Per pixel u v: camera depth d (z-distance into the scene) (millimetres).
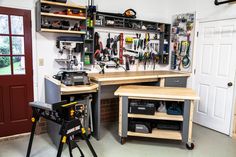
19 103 3125
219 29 3520
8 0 2857
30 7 3027
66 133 2090
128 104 2895
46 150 2734
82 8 3178
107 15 3551
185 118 2730
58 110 2084
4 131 3053
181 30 4195
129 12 3779
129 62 4066
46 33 3189
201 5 3801
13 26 2943
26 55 3090
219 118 3568
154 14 4309
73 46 3207
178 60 4301
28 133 3240
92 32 3432
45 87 3254
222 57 3492
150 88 3168
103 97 3830
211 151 2828
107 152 2729
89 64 3527
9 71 3006
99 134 3105
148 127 2869
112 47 3812
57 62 3332
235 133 3322
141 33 4152
